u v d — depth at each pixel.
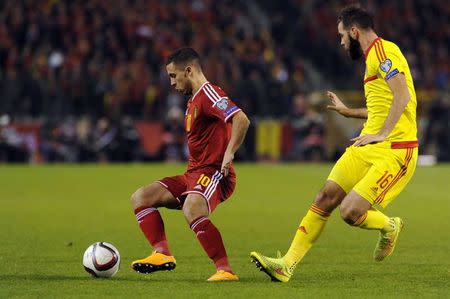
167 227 46.41
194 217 28.80
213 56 102.31
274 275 28.86
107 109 95.56
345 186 29.31
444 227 46.47
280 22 120.75
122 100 96.69
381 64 28.64
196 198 28.83
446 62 118.06
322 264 33.69
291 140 100.88
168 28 109.94
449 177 80.56
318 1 126.56
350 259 35.06
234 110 28.27
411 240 41.22
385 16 123.38
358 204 28.70
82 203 58.28
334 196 29.28
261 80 104.38
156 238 29.27
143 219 29.34
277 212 53.97
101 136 94.69
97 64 98.25
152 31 106.88
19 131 93.81
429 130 103.06
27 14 103.44
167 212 54.00
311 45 120.88
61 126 94.88
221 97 28.55
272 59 110.69
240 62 105.50
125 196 62.81
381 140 28.02
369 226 30.81
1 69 98.25
